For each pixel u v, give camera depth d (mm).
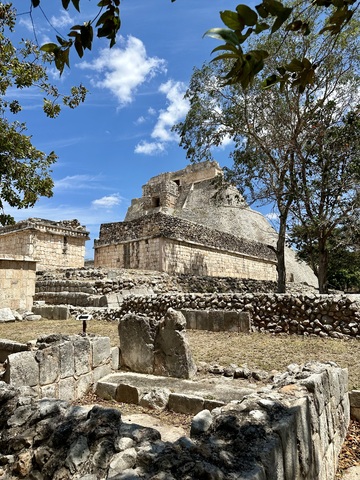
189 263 22672
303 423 3035
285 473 2512
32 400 3438
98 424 2760
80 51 2164
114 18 2088
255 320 10055
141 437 2625
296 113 14711
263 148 16281
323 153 15555
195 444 2443
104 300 13766
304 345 7992
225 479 2027
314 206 15992
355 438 4539
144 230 21844
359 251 20609
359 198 14953
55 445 2748
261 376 5859
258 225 43188
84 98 10000
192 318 10641
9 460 2830
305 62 1896
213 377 6141
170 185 46219
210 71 16203
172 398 5027
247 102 16219
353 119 14180
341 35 13172
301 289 27297
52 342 5773
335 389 4414
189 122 17250
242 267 28391
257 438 2477
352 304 8844
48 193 10672
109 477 2215
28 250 20750
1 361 7109
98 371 6246
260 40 14070
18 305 13594
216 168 47719
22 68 9008
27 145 10125
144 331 6691
